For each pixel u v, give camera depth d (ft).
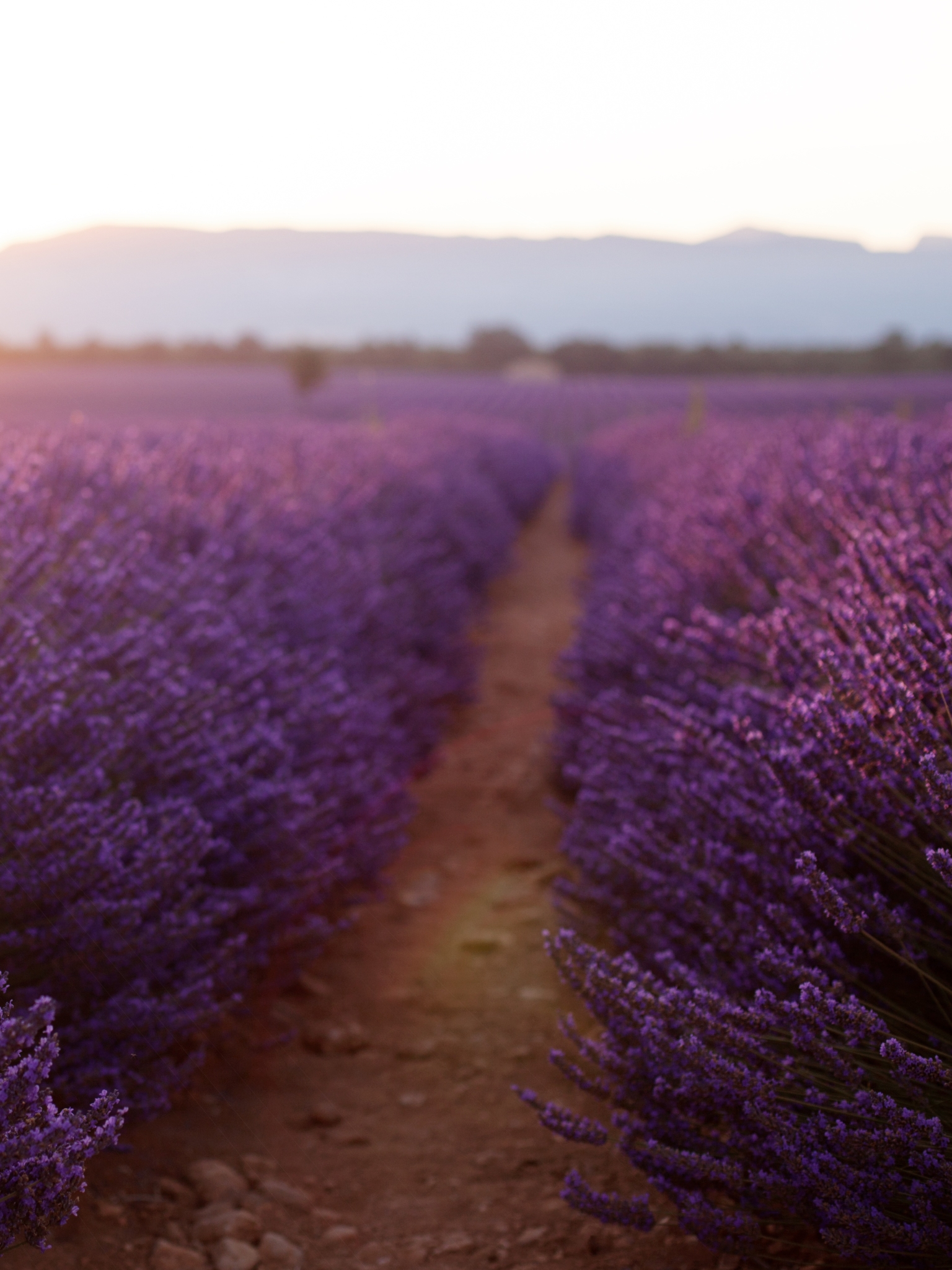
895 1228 4.80
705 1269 6.13
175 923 6.90
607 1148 7.68
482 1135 7.97
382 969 10.64
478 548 29.30
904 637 6.28
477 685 22.48
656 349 265.54
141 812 7.15
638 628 12.55
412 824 14.66
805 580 10.09
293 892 8.59
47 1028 4.76
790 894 6.31
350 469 21.84
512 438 70.03
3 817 6.38
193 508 12.82
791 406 122.62
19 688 6.93
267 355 271.90
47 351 266.98
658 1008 5.56
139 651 8.08
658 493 25.30
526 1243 6.67
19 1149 4.37
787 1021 5.34
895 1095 5.40
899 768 5.90
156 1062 6.97
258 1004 9.45
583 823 10.48
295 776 9.64
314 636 12.48
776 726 7.23
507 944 11.09
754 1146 5.48
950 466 11.22
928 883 6.02
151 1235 6.56
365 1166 7.61
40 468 11.35
